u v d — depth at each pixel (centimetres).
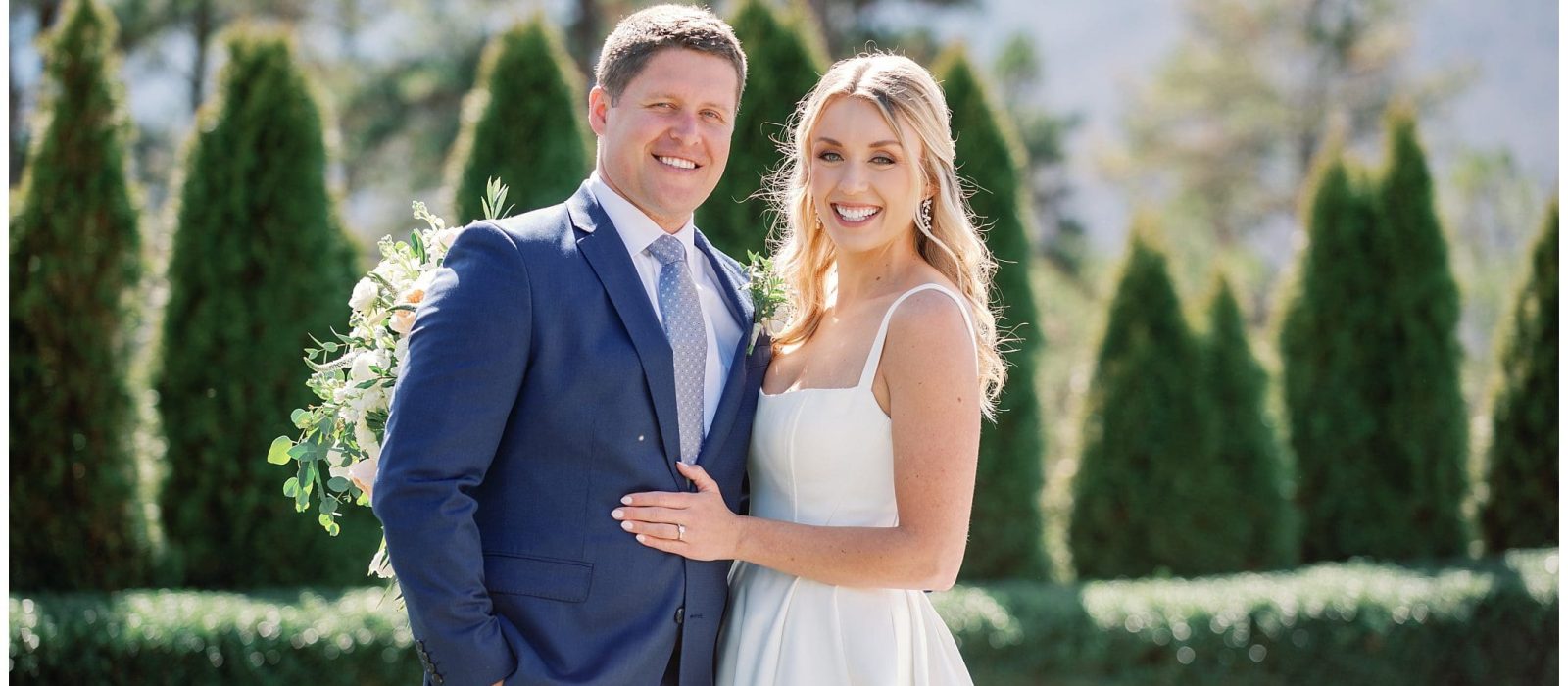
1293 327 649
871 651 242
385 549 250
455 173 530
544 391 224
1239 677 504
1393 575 559
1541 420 650
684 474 232
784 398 247
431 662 216
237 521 502
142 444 503
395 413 219
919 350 237
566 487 226
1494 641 537
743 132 533
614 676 223
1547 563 582
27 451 487
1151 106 1850
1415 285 634
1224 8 1788
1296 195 1742
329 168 532
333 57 1279
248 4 1205
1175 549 587
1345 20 1750
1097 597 514
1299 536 618
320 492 249
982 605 499
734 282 261
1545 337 655
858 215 248
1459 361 637
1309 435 641
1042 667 493
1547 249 660
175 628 428
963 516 236
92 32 501
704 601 237
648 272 242
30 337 489
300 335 508
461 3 1272
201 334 502
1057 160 1623
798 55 542
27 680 413
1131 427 595
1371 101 1756
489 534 227
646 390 229
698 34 244
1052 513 619
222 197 507
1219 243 1767
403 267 251
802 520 245
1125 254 610
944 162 253
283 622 437
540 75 526
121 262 498
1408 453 629
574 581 223
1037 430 566
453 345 218
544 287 224
